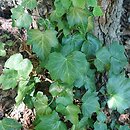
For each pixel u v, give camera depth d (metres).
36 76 0.37
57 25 0.34
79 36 0.35
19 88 0.35
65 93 0.34
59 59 0.33
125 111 0.41
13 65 0.34
